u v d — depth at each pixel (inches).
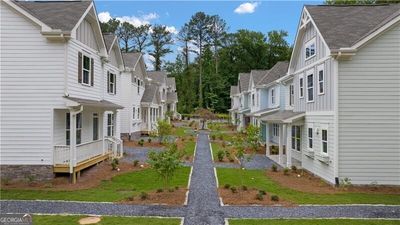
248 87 1795.0
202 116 2139.5
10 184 622.8
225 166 860.0
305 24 794.2
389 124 628.4
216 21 3449.8
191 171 778.8
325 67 686.5
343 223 414.3
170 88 2581.2
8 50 643.5
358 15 735.1
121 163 854.5
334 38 650.8
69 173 650.2
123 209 471.5
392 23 614.9
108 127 1023.0
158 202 508.4
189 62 3503.9
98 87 867.4
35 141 643.5
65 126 701.9
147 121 1552.7
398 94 626.8
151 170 776.3
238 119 1993.1
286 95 1080.8
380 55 628.7
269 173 778.8
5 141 641.6
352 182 628.7
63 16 686.5
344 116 631.2
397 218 439.2
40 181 639.1
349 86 630.5
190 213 457.1
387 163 625.9
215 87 3048.7
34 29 644.1
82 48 737.0
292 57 917.2
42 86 644.7
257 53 3225.9
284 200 526.3
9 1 631.8
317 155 722.8
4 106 641.6
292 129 967.0
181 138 1453.0
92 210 464.8
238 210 472.7
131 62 1328.7
